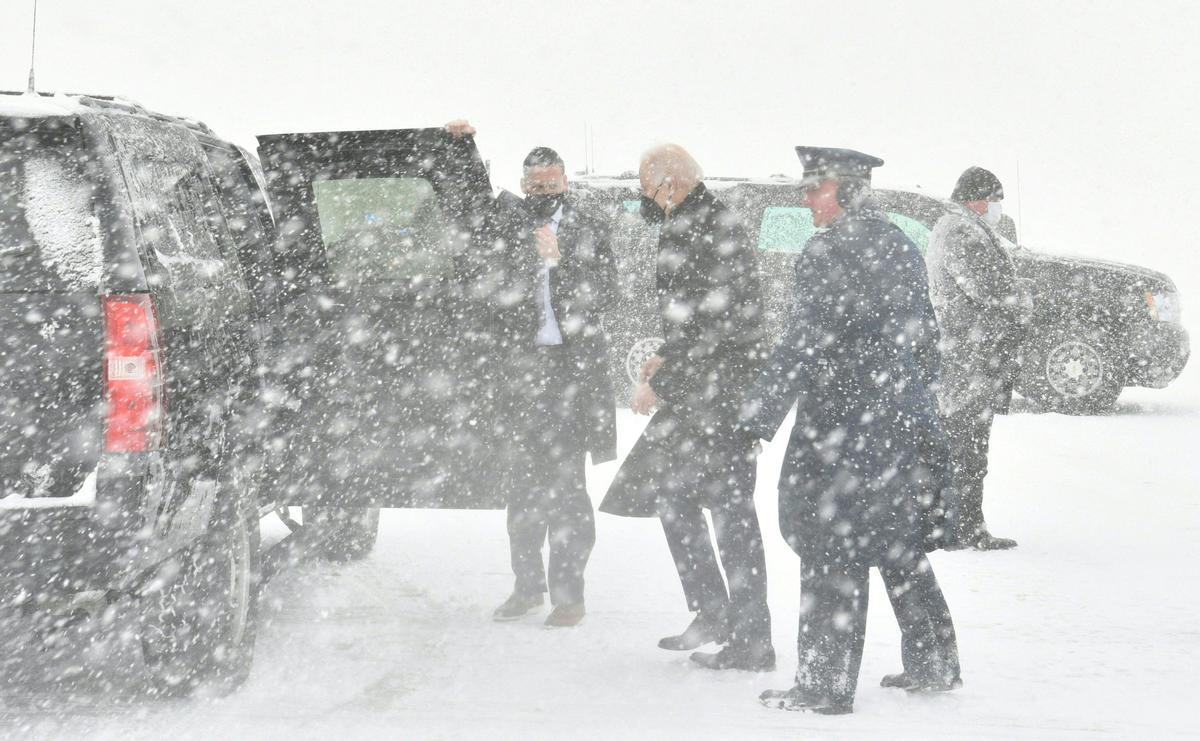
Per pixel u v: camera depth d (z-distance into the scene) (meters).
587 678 4.85
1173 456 10.80
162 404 3.91
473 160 5.17
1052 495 9.06
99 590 3.78
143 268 3.92
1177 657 5.12
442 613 5.89
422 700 4.53
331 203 5.32
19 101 3.98
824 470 4.46
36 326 3.83
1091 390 13.48
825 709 4.43
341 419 5.24
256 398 5.01
